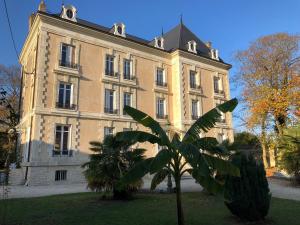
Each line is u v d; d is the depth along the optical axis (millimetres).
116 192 12688
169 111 30656
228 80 36594
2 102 9203
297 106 29547
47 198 13062
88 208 10656
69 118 23125
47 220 8750
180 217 7461
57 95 22828
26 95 27016
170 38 35469
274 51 33188
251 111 31938
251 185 8695
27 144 22891
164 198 13172
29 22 27047
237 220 8859
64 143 22844
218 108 8422
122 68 27375
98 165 12562
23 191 16844
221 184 7547
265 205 8656
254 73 33781
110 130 25719
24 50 29391
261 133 32469
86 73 24781
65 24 24031
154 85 29797
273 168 30906
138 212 9961
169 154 7523
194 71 32875
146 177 24453
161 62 31031
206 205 11500
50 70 22766
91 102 24703
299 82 29812
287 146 20344
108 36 26641
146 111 28594
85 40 25219
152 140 8039
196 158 7012
